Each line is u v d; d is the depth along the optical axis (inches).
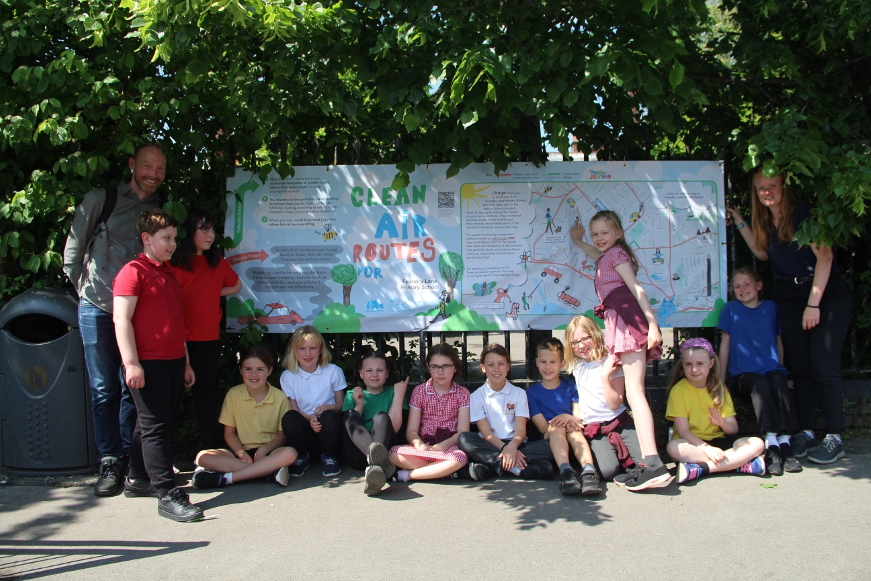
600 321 207.2
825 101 199.5
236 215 206.1
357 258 207.0
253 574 126.3
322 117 213.6
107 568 129.4
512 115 192.1
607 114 210.1
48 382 177.9
